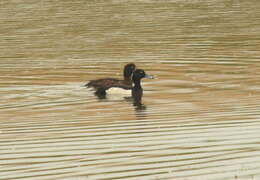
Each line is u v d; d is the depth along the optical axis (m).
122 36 43.09
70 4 58.16
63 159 21.16
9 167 20.55
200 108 26.94
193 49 38.69
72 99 28.94
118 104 28.17
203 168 20.17
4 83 31.78
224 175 19.59
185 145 22.30
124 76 32.84
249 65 34.53
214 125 24.52
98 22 48.50
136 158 21.14
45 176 19.70
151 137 23.28
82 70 34.44
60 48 40.03
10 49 40.16
